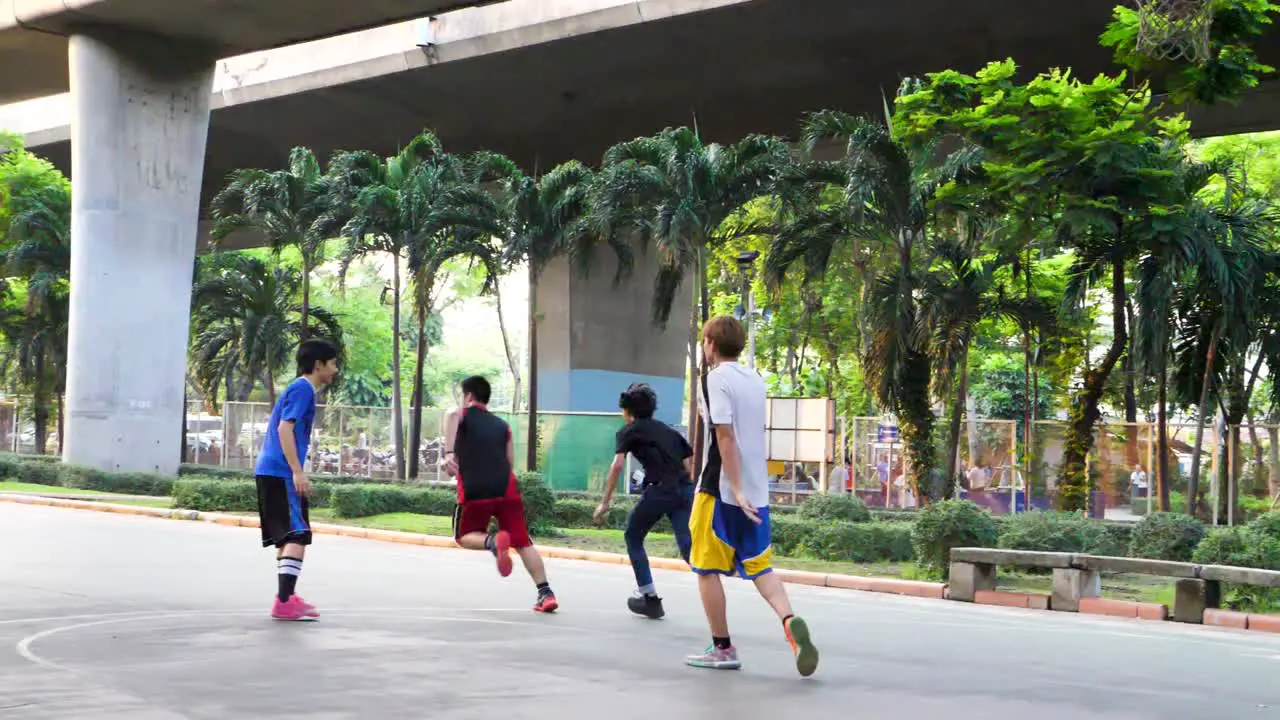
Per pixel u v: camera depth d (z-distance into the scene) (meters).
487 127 40.38
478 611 10.16
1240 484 23.91
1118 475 26.70
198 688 6.33
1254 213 24.03
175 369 33.84
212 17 31.92
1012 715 6.32
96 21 32.72
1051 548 15.16
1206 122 31.09
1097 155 20.56
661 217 27.28
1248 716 6.58
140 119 33.44
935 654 8.60
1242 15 14.70
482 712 5.93
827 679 7.26
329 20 31.91
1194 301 23.25
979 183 22.50
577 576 14.34
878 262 30.09
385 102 39.09
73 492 28.50
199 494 23.72
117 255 32.97
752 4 28.53
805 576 15.37
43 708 5.77
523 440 33.88
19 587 10.84
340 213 34.59
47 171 45.28
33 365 50.06
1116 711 6.56
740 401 7.19
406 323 82.88
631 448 10.54
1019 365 50.31
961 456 29.28
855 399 44.66
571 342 39.12
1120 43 16.47
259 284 42.78
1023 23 27.97
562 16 31.69
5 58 37.59
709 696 6.55
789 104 34.12
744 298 40.69
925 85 23.92
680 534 10.48
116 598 10.23
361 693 6.30
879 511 25.00
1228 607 12.86
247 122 42.56
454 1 30.36
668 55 32.53
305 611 9.16
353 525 21.56
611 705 6.20
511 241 31.56
